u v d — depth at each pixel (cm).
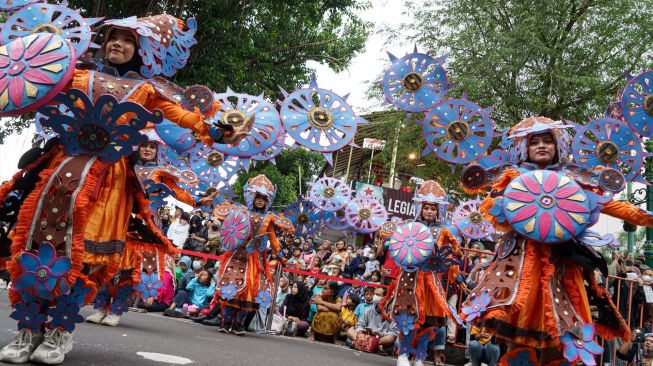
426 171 1516
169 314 990
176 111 361
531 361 376
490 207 407
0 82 313
